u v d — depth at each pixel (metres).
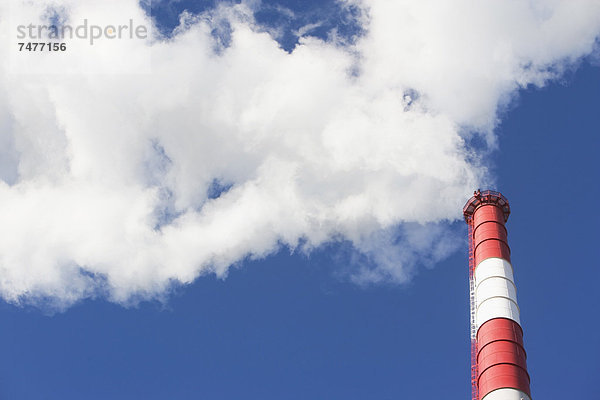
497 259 82.50
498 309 77.06
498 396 68.75
